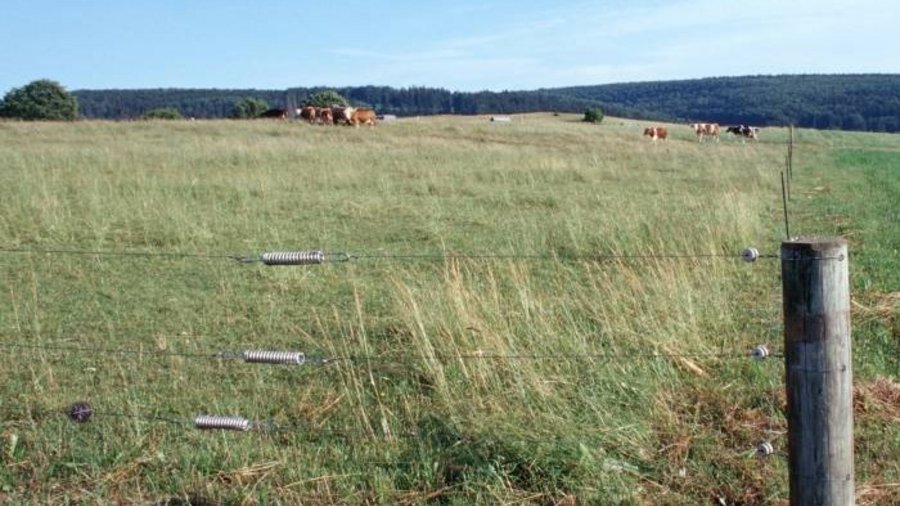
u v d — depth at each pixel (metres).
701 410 5.59
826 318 3.68
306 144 29.91
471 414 5.26
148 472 4.94
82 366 6.68
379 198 16.56
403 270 9.83
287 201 15.77
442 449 5.00
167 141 30.98
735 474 4.82
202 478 4.84
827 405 3.71
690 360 6.27
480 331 6.27
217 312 8.34
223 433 5.33
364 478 4.82
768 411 5.57
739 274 9.30
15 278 9.66
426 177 20.58
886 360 6.64
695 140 49.75
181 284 9.41
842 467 3.75
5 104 78.88
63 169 18.58
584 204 16.31
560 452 4.70
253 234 12.52
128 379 6.39
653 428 5.25
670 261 8.38
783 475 4.75
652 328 6.68
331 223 13.84
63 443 5.25
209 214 13.60
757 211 13.93
